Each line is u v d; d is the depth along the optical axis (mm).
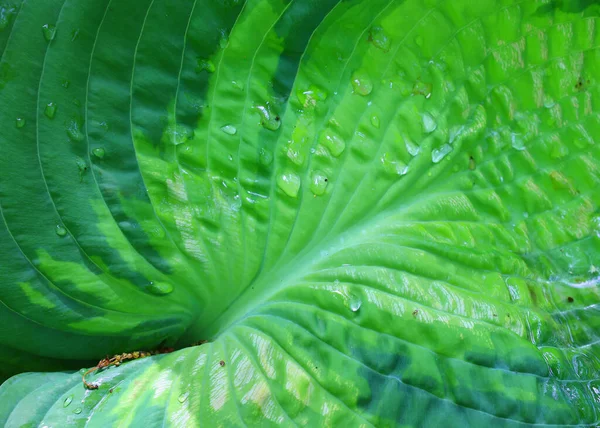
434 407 279
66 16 259
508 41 315
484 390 284
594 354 308
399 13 298
